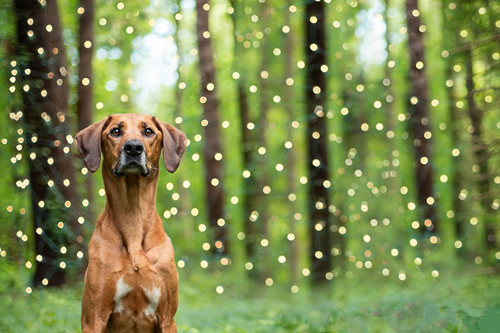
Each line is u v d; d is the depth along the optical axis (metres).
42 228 10.67
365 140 18.70
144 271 4.96
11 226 12.30
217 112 15.45
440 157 18.33
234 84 18.27
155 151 5.22
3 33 10.73
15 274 11.42
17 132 10.73
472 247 16.92
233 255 16.52
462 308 8.00
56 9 11.05
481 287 10.61
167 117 16.25
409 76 15.27
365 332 7.50
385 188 17.58
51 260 10.70
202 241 16.14
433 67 17.48
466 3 13.19
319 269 13.52
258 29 15.95
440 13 15.67
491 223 14.76
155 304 5.02
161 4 15.85
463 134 16.19
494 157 13.24
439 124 17.92
